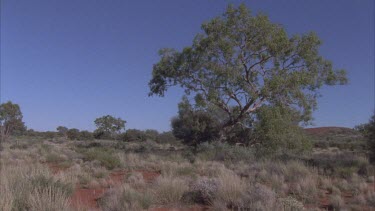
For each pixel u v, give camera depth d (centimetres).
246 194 1122
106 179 1639
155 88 3175
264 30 2833
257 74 2950
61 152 2842
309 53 2898
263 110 2677
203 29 2884
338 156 2425
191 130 3625
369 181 1677
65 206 874
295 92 2786
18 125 5125
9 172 1266
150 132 6588
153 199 1165
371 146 2291
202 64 2900
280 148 2598
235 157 2416
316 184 1518
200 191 1205
